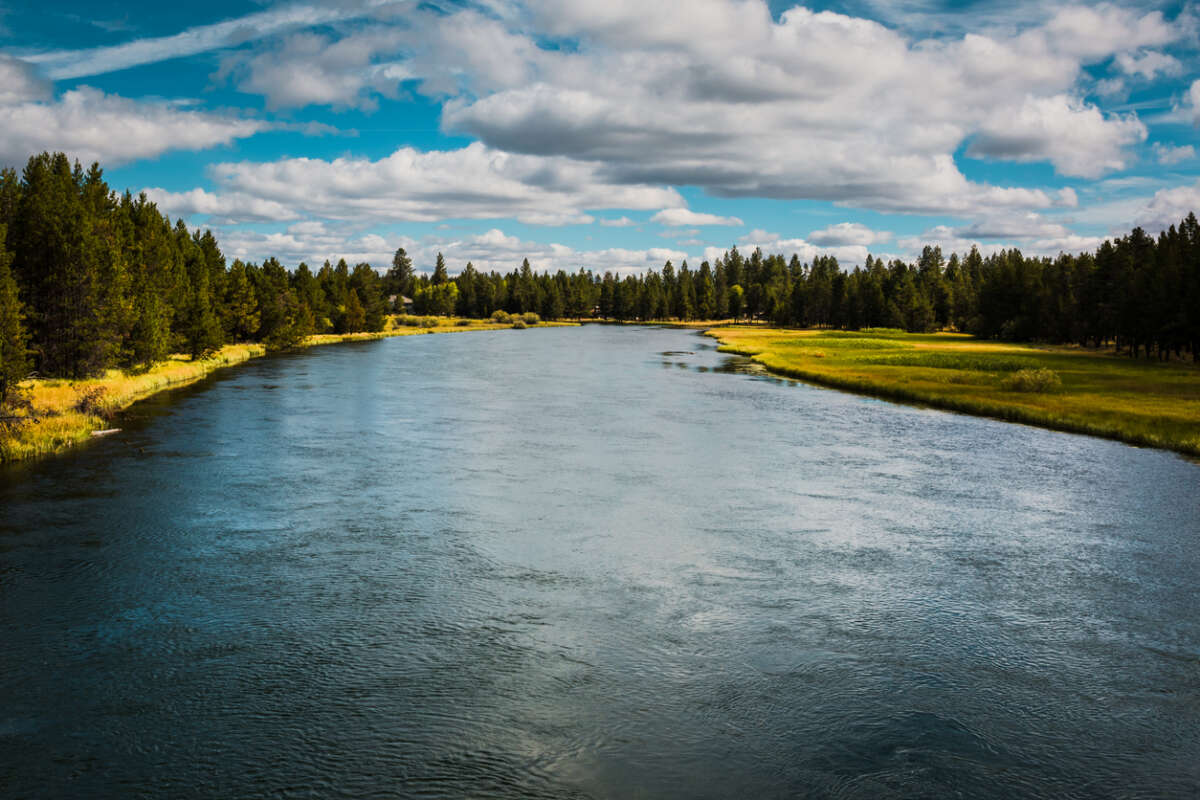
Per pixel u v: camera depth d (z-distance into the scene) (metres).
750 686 11.27
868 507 21.98
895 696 11.03
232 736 9.83
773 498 22.91
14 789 8.66
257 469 25.81
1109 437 35.09
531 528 19.36
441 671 11.66
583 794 8.73
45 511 20.28
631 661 12.05
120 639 12.62
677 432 35.12
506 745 9.70
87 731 9.90
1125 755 9.62
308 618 13.58
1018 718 10.48
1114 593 15.23
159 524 19.23
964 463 28.77
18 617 13.44
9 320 33.75
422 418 38.25
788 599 14.73
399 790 8.77
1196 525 20.33
